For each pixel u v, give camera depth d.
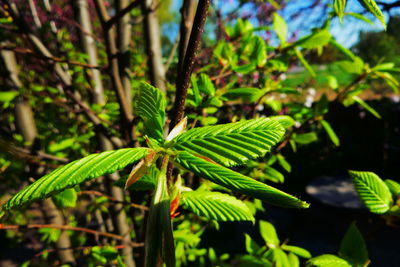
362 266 0.23
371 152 1.93
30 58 0.64
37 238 0.78
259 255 0.33
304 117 0.44
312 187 1.60
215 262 0.46
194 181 0.40
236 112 0.45
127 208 0.52
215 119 0.35
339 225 1.28
